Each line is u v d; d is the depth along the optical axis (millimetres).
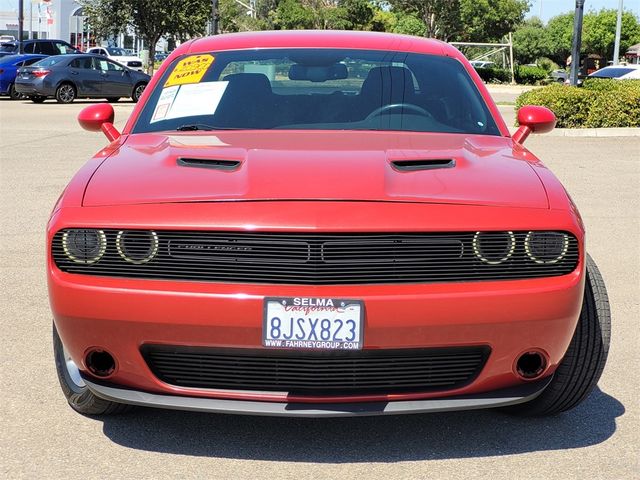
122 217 3146
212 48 4805
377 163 3441
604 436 3557
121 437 3506
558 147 14297
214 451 3371
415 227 3051
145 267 3121
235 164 3494
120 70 25016
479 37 69188
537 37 82688
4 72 26031
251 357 3102
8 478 3137
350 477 3148
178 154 3615
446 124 4250
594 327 3459
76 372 3742
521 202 3225
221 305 3018
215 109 4316
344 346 3010
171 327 3061
